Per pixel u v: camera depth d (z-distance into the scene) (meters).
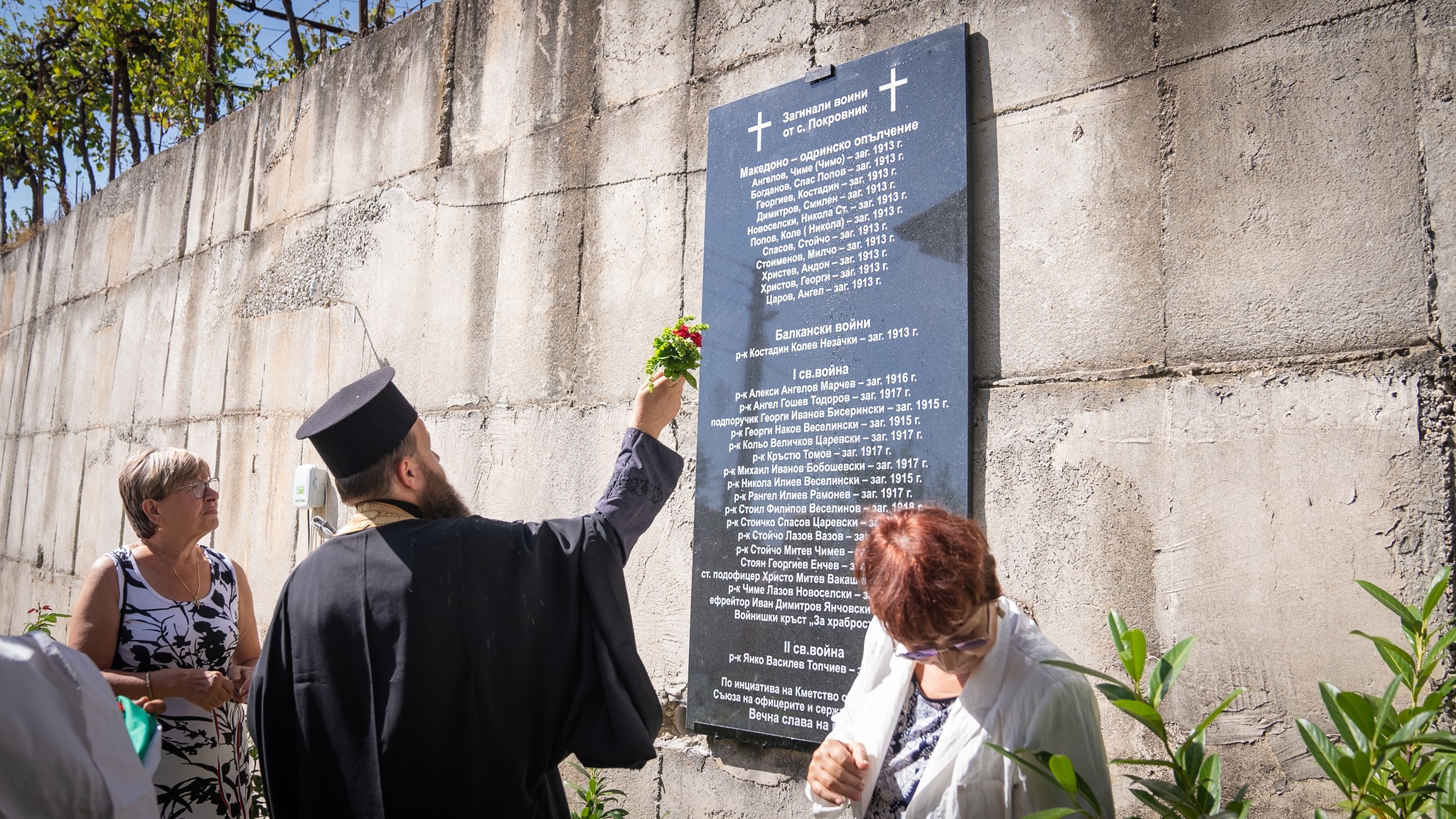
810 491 2.70
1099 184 2.38
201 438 5.27
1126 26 2.39
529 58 3.90
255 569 4.71
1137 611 2.18
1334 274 2.03
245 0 7.65
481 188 3.97
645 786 3.03
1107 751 2.17
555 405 3.52
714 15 3.30
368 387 2.07
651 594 3.10
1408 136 1.99
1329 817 1.90
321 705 1.83
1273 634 2.00
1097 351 2.32
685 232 3.23
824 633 2.61
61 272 7.31
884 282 2.65
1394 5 2.03
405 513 2.01
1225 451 2.11
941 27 2.72
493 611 1.86
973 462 2.47
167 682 2.41
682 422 3.09
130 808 1.41
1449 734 1.32
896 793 1.70
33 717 1.33
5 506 7.51
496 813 1.82
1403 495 1.90
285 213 5.01
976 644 1.45
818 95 2.89
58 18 8.58
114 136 8.06
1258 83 2.18
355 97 4.71
